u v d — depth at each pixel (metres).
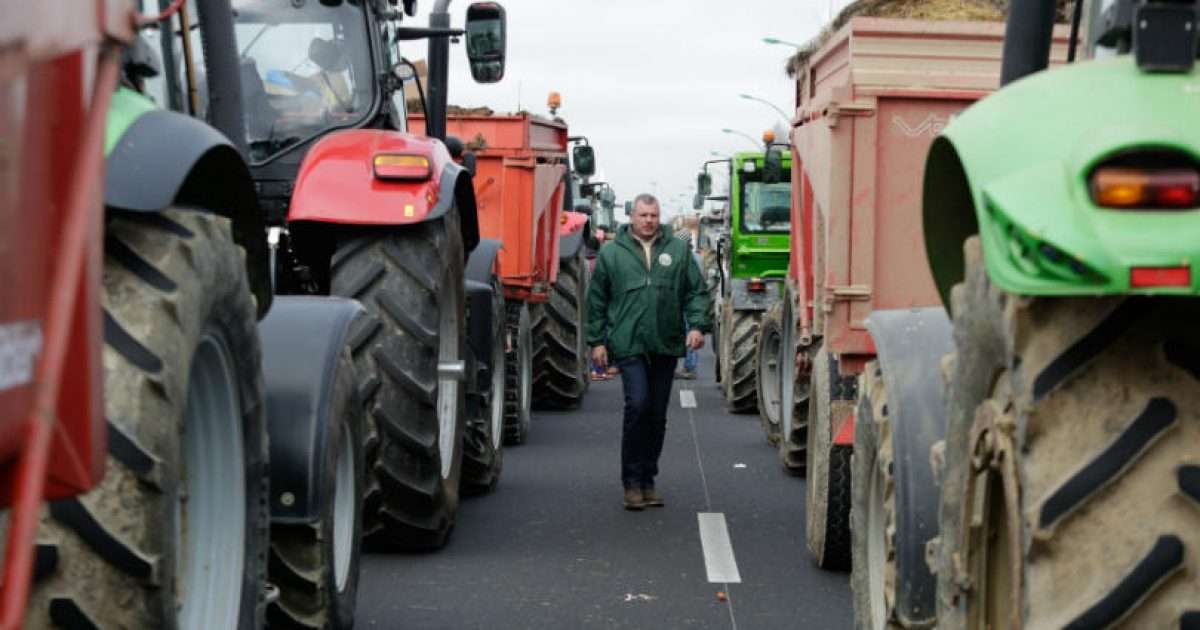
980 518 3.74
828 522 8.74
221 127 6.13
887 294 7.61
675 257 11.16
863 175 7.57
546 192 15.35
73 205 2.65
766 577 8.84
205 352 4.18
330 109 9.05
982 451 3.63
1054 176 3.22
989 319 3.60
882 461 5.59
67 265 2.60
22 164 2.58
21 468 2.45
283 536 5.86
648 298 11.06
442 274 8.60
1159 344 3.27
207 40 6.10
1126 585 3.19
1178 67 3.31
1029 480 3.28
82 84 2.80
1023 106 3.43
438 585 8.48
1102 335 3.28
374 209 8.34
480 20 10.10
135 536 3.61
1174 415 3.23
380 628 7.59
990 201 3.28
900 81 7.55
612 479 12.39
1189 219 3.11
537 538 9.88
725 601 8.26
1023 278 3.21
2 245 2.51
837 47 8.09
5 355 2.53
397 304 8.44
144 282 3.76
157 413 3.68
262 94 9.01
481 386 10.82
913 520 5.28
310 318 6.15
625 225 12.11
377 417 8.44
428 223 8.59
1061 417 3.28
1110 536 3.22
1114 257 3.08
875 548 6.11
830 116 7.54
